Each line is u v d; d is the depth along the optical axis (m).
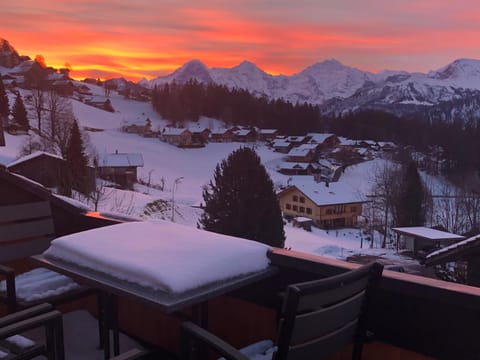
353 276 1.30
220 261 1.70
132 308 2.66
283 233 17.75
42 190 2.82
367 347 1.71
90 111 99.38
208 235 2.11
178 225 2.35
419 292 1.48
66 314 2.88
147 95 142.62
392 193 36.03
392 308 1.59
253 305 2.08
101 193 24.47
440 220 35.62
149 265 1.63
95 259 1.75
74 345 2.48
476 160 59.00
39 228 2.82
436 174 61.25
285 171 69.69
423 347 1.52
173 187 49.19
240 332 2.14
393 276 1.57
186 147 81.25
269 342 1.72
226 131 93.38
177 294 1.47
